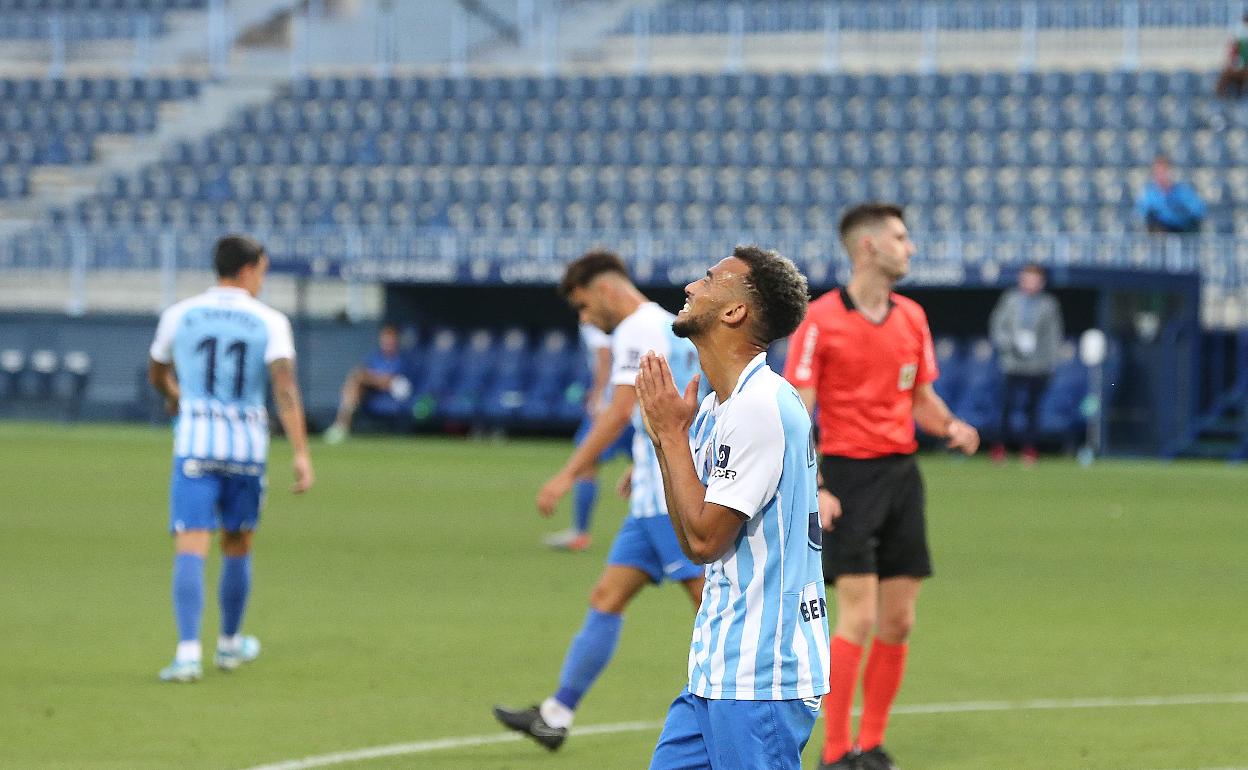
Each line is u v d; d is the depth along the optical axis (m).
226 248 31.41
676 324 16.33
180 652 30.92
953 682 31.28
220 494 31.47
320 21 137.75
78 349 110.00
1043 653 34.31
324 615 38.69
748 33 133.00
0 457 82.06
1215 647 35.12
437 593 42.09
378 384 102.69
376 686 30.53
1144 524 58.78
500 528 56.50
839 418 24.20
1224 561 49.19
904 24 129.12
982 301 102.75
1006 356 87.38
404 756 25.03
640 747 25.86
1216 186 112.25
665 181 121.25
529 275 98.38
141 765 24.19
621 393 26.53
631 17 135.25
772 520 15.73
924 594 42.56
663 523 25.14
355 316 106.62
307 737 26.27
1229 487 73.62
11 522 56.28
